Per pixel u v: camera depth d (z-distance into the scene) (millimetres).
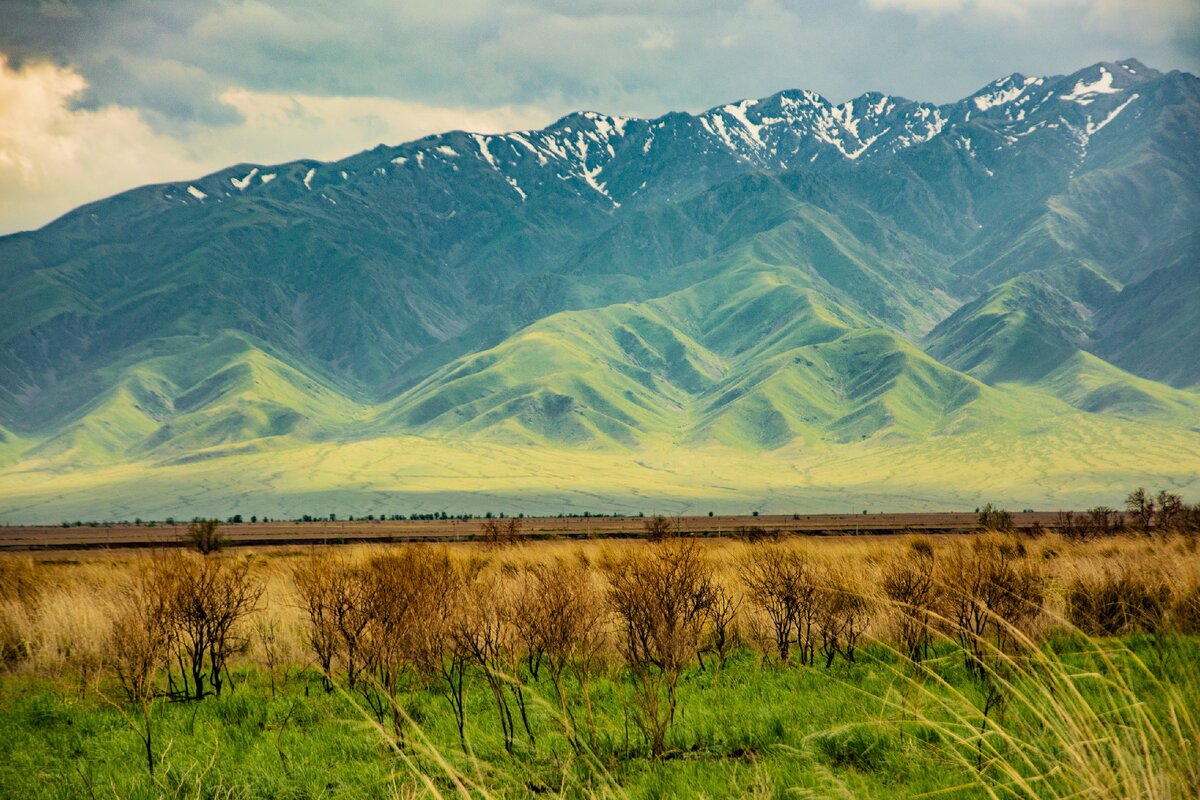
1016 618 13344
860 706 10977
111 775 10148
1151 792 6188
